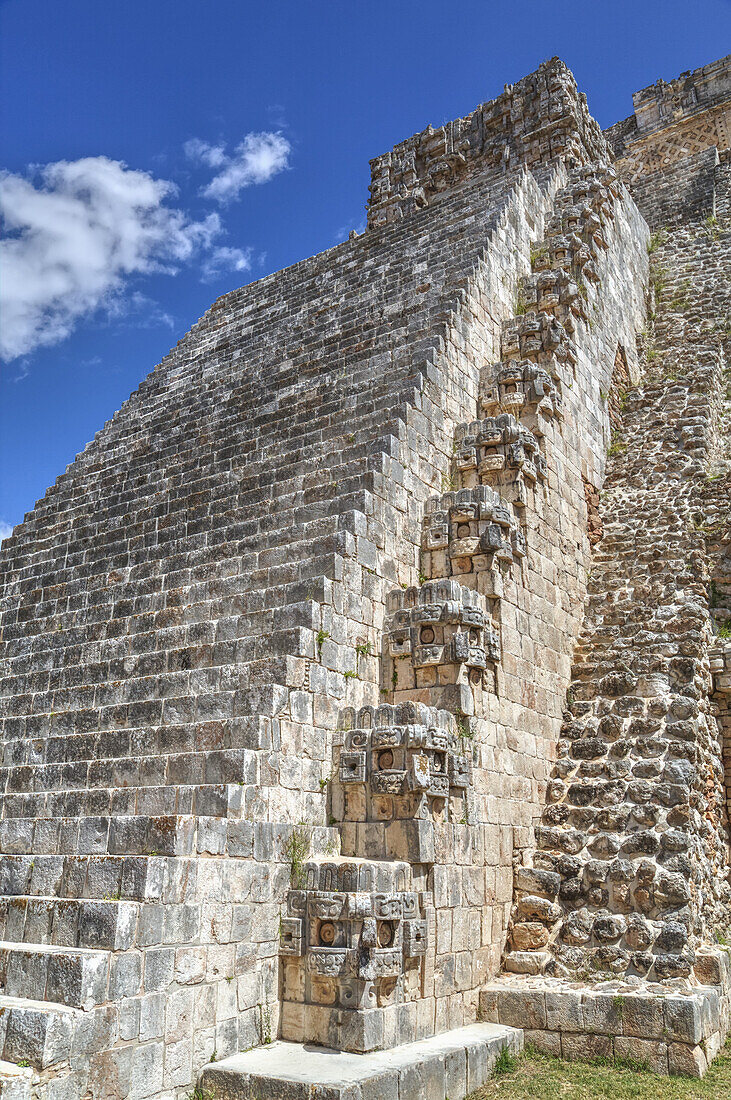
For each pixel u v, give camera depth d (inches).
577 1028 378.9
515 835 455.8
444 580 443.5
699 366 830.5
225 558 496.4
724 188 1125.7
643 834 440.8
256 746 355.3
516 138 1031.0
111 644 477.4
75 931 277.7
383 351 620.1
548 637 540.4
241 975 315.3
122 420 796.0
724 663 530.9
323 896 331.0
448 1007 374.9
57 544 645.3
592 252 776.9
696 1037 358.6
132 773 375.9
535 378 596.1
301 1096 275.4
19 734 457.1
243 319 893.8
